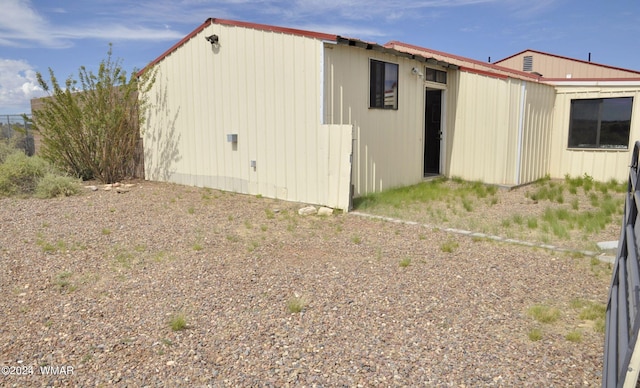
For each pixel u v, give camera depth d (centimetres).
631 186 378
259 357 326
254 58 930
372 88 940
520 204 896
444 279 480
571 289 455
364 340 350
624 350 229
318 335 358
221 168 1034
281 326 374
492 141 1112
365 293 442
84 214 784
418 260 544
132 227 698
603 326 368
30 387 293
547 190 1044
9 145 1438
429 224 725
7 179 994
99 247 591
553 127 1253
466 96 1153
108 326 374
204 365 317
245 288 455
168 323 379
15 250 572
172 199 932
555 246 597
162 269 512
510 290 451
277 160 921
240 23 941
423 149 1132
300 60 855
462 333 361
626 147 1145
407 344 344
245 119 966
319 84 831
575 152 1223
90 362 321
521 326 374
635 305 220
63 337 355
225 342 348
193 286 461
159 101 1155
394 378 300
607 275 493
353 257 557
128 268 515
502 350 335
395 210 829
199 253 573
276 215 791
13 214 777
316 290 450
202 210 830
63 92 1086
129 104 1152
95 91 1113
